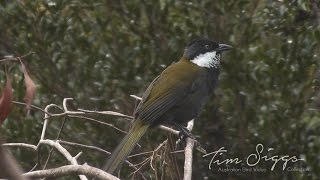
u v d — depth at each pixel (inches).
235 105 446.9
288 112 426.6
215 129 458.9
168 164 328.5
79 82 464.8
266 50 430.9
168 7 456.8
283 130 429.1
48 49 467.2
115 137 456.4
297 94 424.5
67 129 452.1
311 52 422.0
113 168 259.8
